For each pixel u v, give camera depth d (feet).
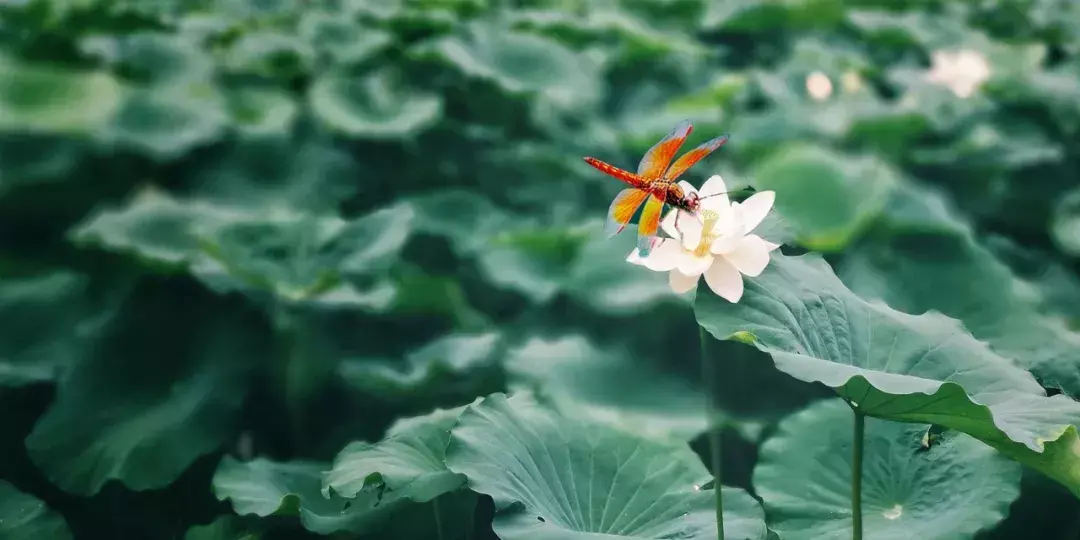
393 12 18.03
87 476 12.45
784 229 11.54
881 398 10.87
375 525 11.93
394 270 14.33
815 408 12.51
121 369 13.01
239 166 15.38
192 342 13.21
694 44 18.86
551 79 16.93
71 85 15.35
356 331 13.67
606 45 18.54
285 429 13.34
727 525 11.45
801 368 10.80
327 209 15.19
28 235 14.53
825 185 14.58
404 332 13.78
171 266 13.29
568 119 16.98
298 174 15.43
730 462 13.26
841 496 12.01
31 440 12.57
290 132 15.93
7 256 14.26
